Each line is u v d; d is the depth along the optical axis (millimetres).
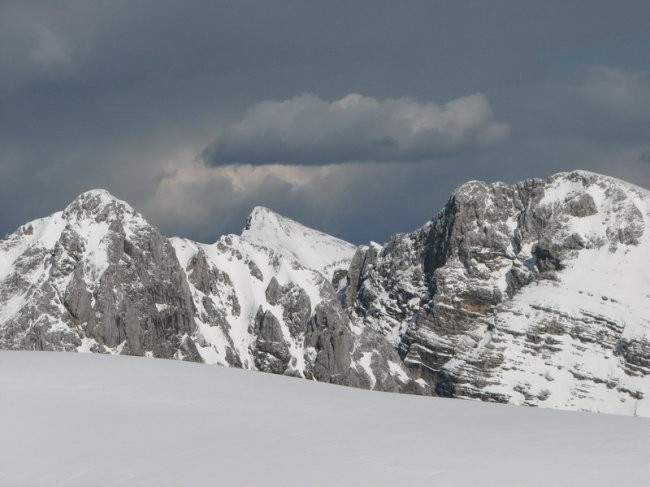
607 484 52250
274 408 74250
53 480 60000
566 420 69562
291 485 54719
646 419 71250
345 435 64875
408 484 53906
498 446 60469
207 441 65188
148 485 57406
